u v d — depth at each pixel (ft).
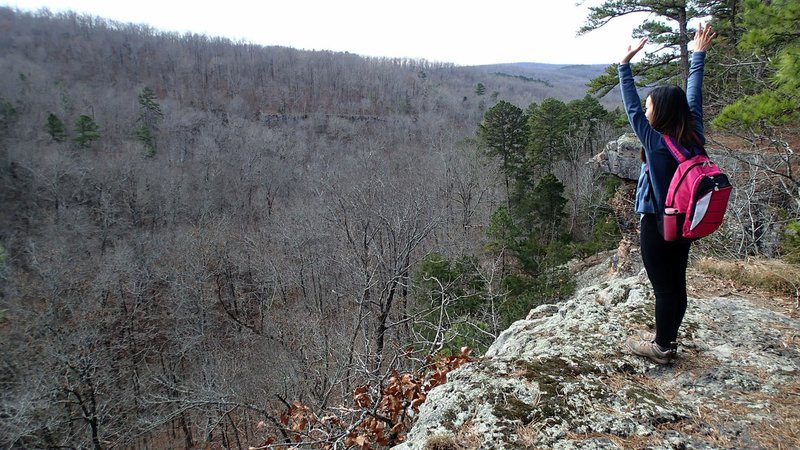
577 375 9.96
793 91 16.19
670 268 9.28
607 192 75.51
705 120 36.24
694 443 7.85
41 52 270.05
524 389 9.54
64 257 84.23
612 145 39.29
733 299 13.08
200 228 104.27
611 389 9.39
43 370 58.90
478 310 45.16
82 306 72.23
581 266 63.52
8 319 67.05
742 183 24.53
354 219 57.47
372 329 47.29
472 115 260.83
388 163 133.59
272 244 92.99
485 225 85.05
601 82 49.62
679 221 8.07
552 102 102.63
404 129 218.18
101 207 112.98
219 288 85.61
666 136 8.36
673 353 9.95
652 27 43.70
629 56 9.09
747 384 9.19
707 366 9.86
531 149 107.76
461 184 91.04
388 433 15.14
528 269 57.16
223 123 215.51
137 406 65.21
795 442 7.63
